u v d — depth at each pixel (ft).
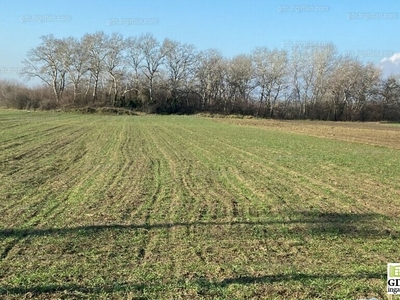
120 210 32.37
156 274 20.44
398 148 90.27
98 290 18.61
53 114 217.97
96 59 293.43
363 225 30.63
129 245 24.61
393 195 41.50
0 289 18.48
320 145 92.73
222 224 29.66
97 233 26.66
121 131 116.78
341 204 37.19
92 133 106.63
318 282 19.89
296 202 37.47
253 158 67.05
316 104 296.10
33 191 38.32
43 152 66.49
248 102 305.94
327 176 51.72
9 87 291.17
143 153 69.36
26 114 205.46
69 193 37.99
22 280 19.47
